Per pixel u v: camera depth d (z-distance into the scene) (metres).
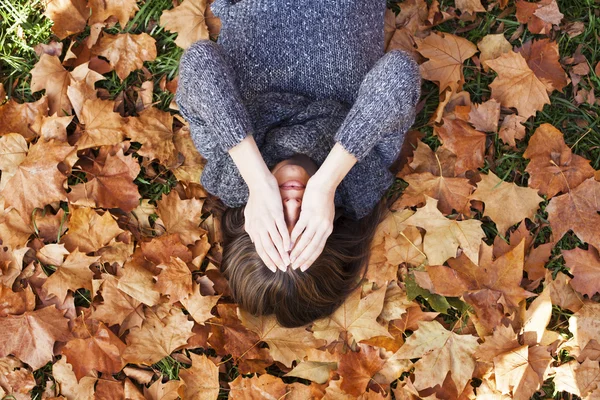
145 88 1.69
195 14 1.66
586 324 1.60
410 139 1.69
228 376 1.67
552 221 1.62
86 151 1.65
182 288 1.59
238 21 1.39
